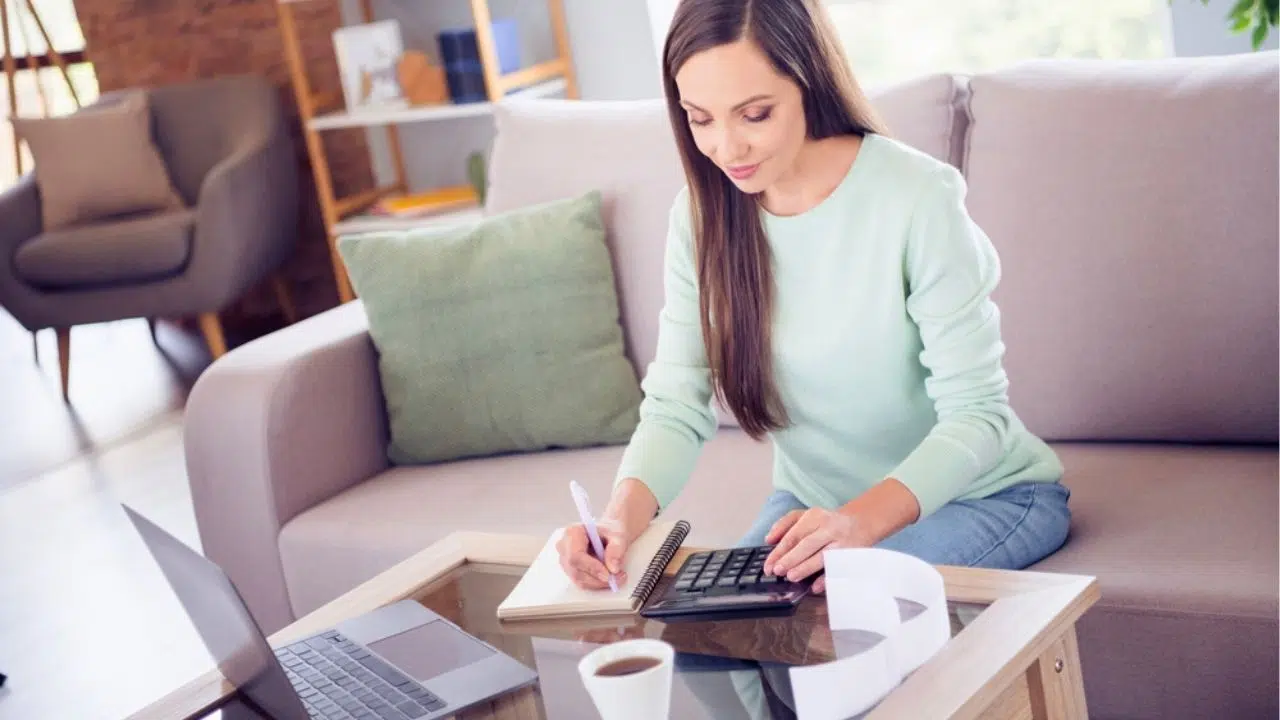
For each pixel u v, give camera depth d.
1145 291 1.85
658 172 2.28
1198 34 2.81
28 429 4.45
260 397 2.15
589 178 2.34
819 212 1.55
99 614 2.95
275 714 1.31
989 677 1.09
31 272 4.47
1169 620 1.48
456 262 2.28
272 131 4.53
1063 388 1.92
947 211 1.52
